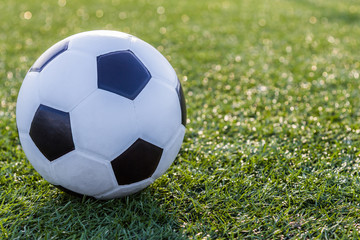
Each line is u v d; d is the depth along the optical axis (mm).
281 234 851
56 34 2285
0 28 2359
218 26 2523
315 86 1504
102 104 791
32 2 3236
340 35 2377
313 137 1122
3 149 1075
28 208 883
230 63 1811
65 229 848
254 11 3062
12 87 1444
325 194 922
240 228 854
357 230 847
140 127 808
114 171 820
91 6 3127
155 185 936
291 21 2736
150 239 829
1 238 828
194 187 942
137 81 806
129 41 838
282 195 923
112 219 856
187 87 1488
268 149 1059
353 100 1342
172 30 2396
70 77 796
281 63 1812
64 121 794
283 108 1281
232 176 960
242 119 1217
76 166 813
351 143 1084
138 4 3232
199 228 853
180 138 873
